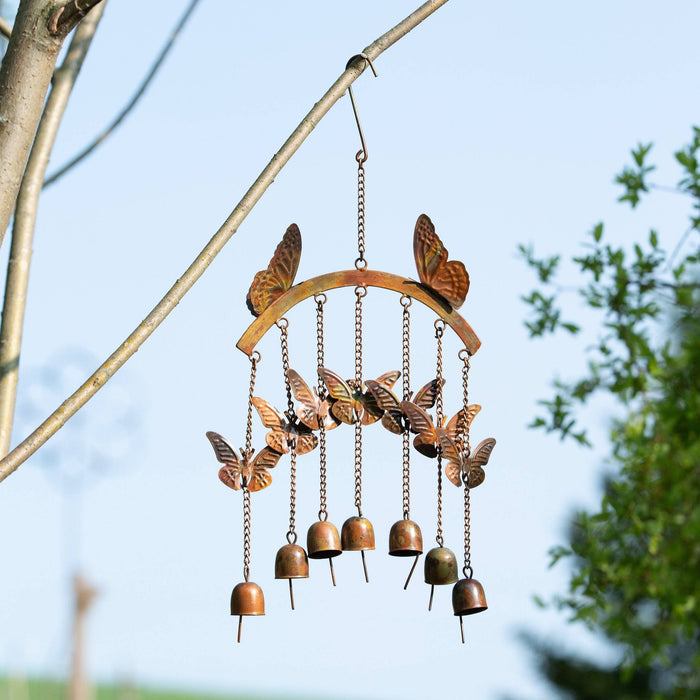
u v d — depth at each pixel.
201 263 2.63
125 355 2.59
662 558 2.47
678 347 2.54
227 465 2.72
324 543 2.71
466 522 2.74
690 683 2.52
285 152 2.68
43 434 2.56
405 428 2.74
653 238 2.60
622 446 2.52
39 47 2.61
